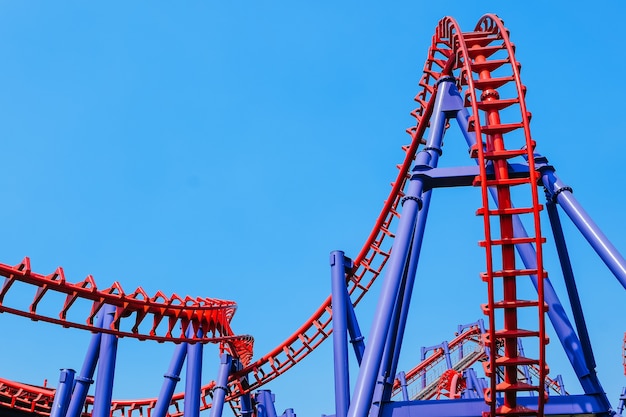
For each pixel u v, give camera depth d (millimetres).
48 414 33844
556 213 18422
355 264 31219
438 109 21172
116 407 34938
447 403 16047
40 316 22938
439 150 20578
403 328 19750
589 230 16484
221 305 30828
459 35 19438
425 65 26281
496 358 16266
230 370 33219
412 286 20047
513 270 16250
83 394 26859
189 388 28734
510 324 16656
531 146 16500
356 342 24875
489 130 17531
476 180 17609
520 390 16344
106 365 25156
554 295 18328
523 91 17750
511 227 16812
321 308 31703
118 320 25578
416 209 17719
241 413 34844
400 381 43906
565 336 17672
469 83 17359
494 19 19906
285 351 33188
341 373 21094
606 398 16219
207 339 29297
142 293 25906
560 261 18438
